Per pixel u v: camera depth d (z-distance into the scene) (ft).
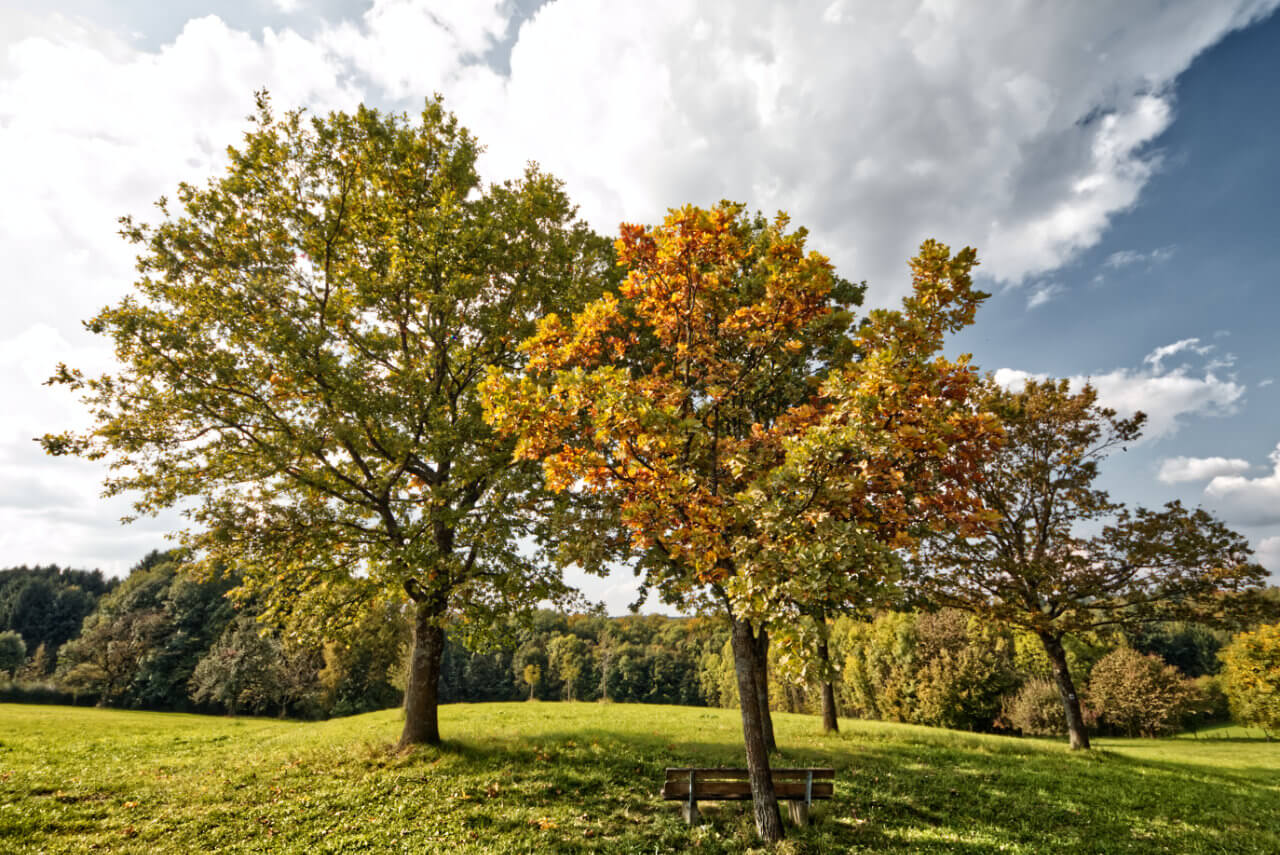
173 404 44.27
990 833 32.94
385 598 50.83
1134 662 161.79
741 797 34.50
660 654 328.08
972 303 28.86
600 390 30.78
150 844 29.91
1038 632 64.34
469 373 53.62
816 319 33.50
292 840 30.58
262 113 50.49
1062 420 67.82
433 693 49.75
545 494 50.65
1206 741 117.50
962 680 159.94
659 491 32.09
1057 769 50.34
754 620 26.22
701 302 35.96
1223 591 59.31
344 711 184.34
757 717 32.89
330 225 51.19
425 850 29.40
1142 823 36.14
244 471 47.67
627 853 29.66
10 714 93.86
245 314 48.24
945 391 29.43
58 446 42.32
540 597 48.85
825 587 24.61
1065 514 66.85
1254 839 33.94
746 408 41.78
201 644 205.57
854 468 28.04
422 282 49.39
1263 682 134.41
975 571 63.21
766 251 36.27
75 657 204.13
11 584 299.58
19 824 31.58
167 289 47.52
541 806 36.24
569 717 79.61
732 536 30.71
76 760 49.11
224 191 50.06
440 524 49.67
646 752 50.47
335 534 46.06
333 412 44.73
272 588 51.57
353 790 38.01
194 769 45.32
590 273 58.70
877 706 187.83
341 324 51.83
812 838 31.30
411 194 52.47
